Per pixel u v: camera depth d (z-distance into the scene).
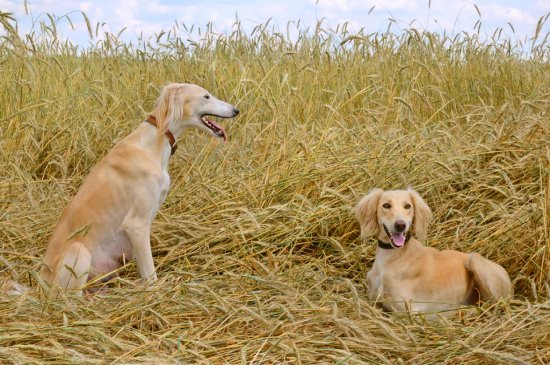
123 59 10.15
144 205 5.52
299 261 5.87
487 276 5.07
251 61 10.19
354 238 6.20
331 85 9.71
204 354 3.90
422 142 7.12
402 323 4.45
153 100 9.01
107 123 8.27
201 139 8.18
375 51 10.55
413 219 5.12
